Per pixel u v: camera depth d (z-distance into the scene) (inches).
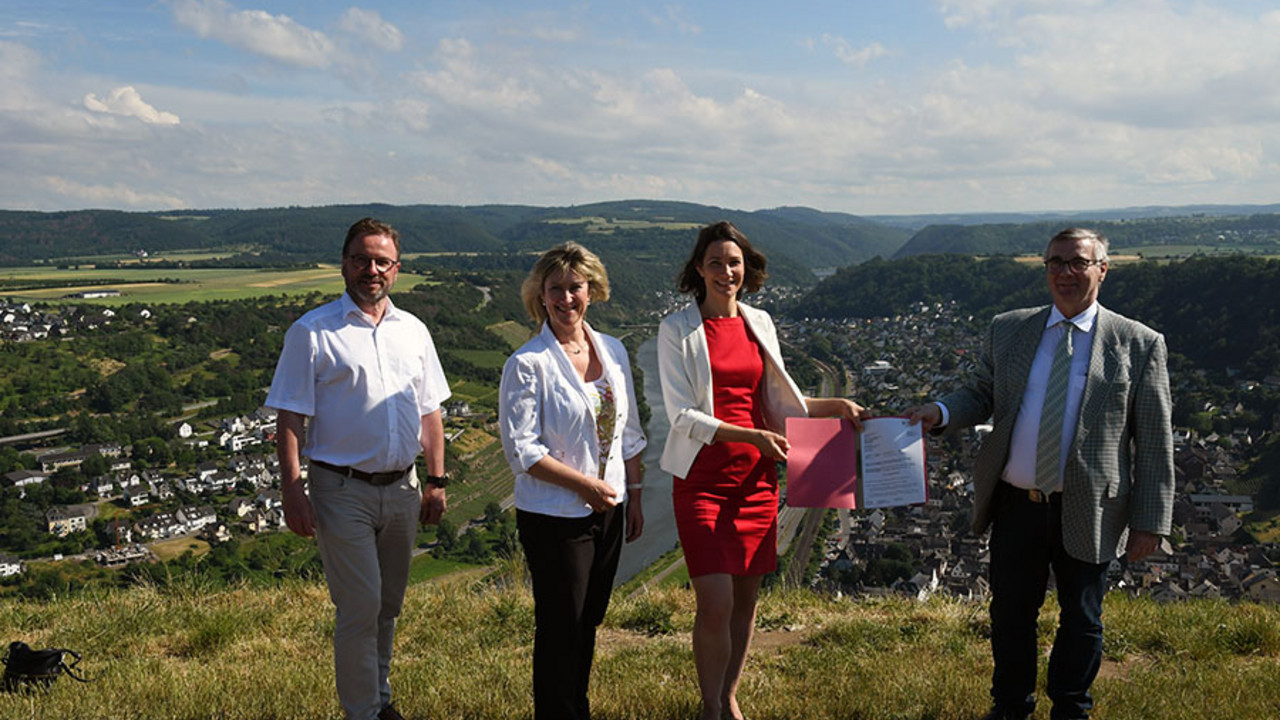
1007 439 151.3
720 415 152.5
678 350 151.2
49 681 179.3
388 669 156.5
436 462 156.2
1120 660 197.8
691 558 146.4
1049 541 148.5
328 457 141.2
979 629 219.8
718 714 145.2
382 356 145.0
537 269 145.6
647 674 183.0
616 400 146.3
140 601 251.0
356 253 143.6
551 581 137.4
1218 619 216.2
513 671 186.7
